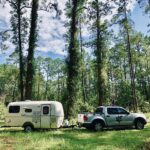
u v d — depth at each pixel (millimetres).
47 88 103312
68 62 34062
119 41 60844
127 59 73750
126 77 77750
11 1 37188
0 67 76750
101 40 42500
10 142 18688
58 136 21297
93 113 25141
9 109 25922
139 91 72875
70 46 34312
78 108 33438
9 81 86188
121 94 71312
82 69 34812
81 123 25234
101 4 39281
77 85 33688
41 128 25500
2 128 28062
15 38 37719
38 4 35938
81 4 36594
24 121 25531
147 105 63156
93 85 78562
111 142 18328
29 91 34438
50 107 25594
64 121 26859
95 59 45656
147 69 77000
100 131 24516
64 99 33344
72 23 34875
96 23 41781
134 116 25734
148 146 16562
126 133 22766
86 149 16031
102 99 41375
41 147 16781
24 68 37000
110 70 77875
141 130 24781
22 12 37562
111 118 25125
